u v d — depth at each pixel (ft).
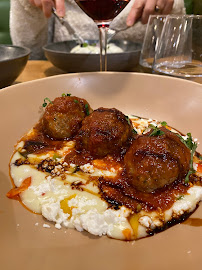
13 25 1.45
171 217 0.39
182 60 0.77
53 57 0.86
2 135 0.53
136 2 1.03
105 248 0.35
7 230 0.36
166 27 0.77
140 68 0.94
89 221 0.37
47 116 0.55
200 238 0.35
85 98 0.66
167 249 0.34
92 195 0.43
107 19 0.68
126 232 0.37
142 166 0.42
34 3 1.23
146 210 0.40
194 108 0.58
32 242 0.35
